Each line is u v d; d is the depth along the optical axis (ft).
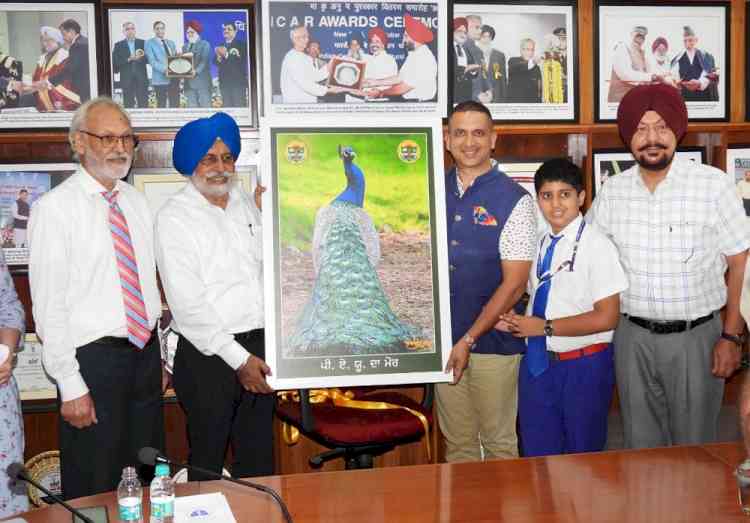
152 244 10.12
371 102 11.84
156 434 10.06
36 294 9.18
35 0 11.19
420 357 10.01
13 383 9.50
